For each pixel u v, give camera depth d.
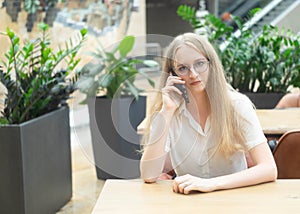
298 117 2.66
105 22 6.64
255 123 1.60
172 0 10.94
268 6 7.98
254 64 4.37
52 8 5.56
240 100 1.62
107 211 1.26
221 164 1.60
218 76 1.48
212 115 1.50
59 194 3.16
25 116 2.83
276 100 4.28
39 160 2.84
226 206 1.28
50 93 2.90
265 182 1.48
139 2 8.12
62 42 5.80
